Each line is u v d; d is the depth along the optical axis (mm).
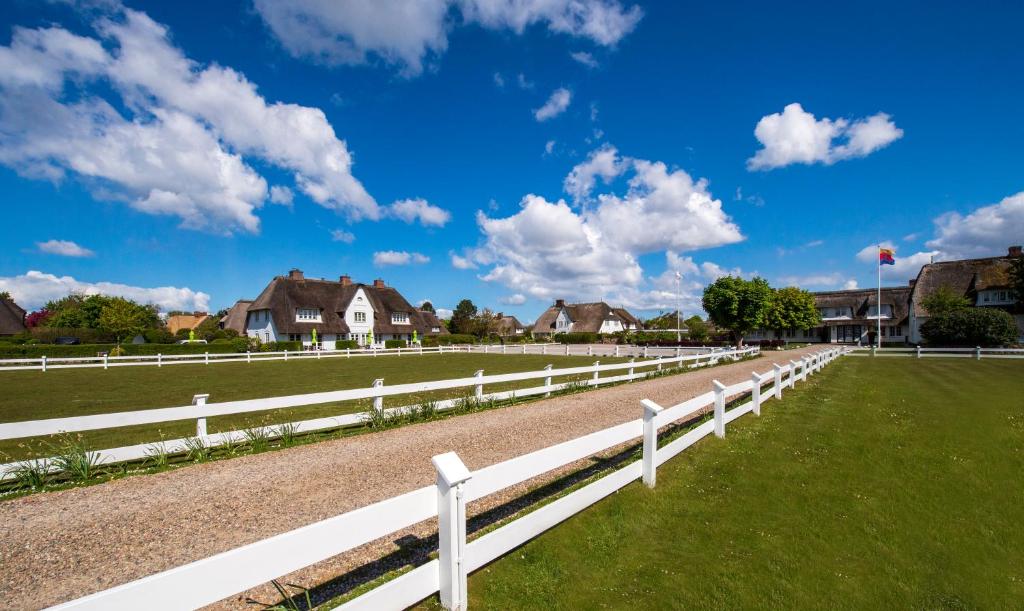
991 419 10547
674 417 6742
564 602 3826
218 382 17844
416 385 9703
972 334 33719
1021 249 42812
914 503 6348
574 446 4703
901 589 4668
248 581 2320
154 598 2006
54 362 27656
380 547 4344
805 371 16422
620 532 4973
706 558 4777
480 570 4004
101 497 5422
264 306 48062
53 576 3729
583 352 41062
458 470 3174
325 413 11000
